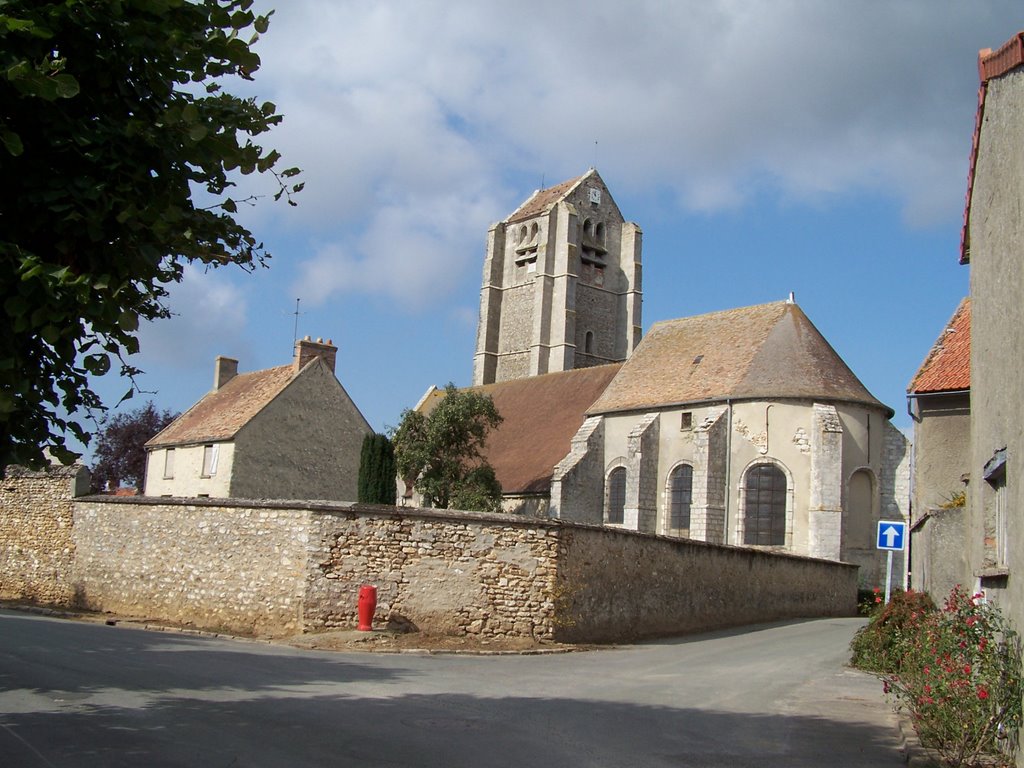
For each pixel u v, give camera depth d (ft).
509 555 65.72
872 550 122.52
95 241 23.24
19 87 20.45
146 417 191.93
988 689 31.24
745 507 122.62
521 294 222.28
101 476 188.14
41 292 21.39
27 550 85.61
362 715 34.91
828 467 118.32
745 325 136.77
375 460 86.33
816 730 37.19
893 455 124.98
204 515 71.10
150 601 73.97
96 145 23.15
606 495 137.59
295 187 28.14
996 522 40.16
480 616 64.49
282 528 65.57
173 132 23.88
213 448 131.85
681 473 129.59
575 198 222.89
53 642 53.78
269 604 65.05
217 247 28.63
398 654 57.62
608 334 226.79
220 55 24.85
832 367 125.59
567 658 59.72
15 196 22.99
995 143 37.40
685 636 78.69
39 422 24.47
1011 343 33.22
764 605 96.94
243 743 29.45
